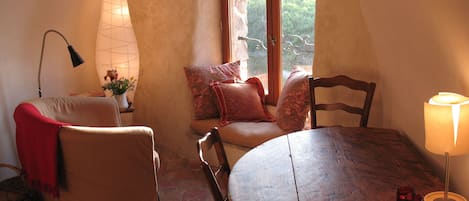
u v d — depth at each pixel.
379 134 2.18
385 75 2.48
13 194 2.99
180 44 3.81
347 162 1.74
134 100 4.32
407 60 1.95
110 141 2.24
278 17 3.51
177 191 3.14
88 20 4.21
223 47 3.98
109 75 3.78
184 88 3.84
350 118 2.90
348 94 2.88
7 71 3.42
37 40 3.68
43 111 2.84
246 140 3.14
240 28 3.84
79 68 4.17
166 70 3.96
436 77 1.57
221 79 3.69
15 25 3.46
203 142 1.74
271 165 1.72
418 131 1.88
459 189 1.43
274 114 3.67
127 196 2.40
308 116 3.31
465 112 1.17
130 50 3.92
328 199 1.38
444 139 1.20
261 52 3.72
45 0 3.70
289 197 1.40
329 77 2.94
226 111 3.51
